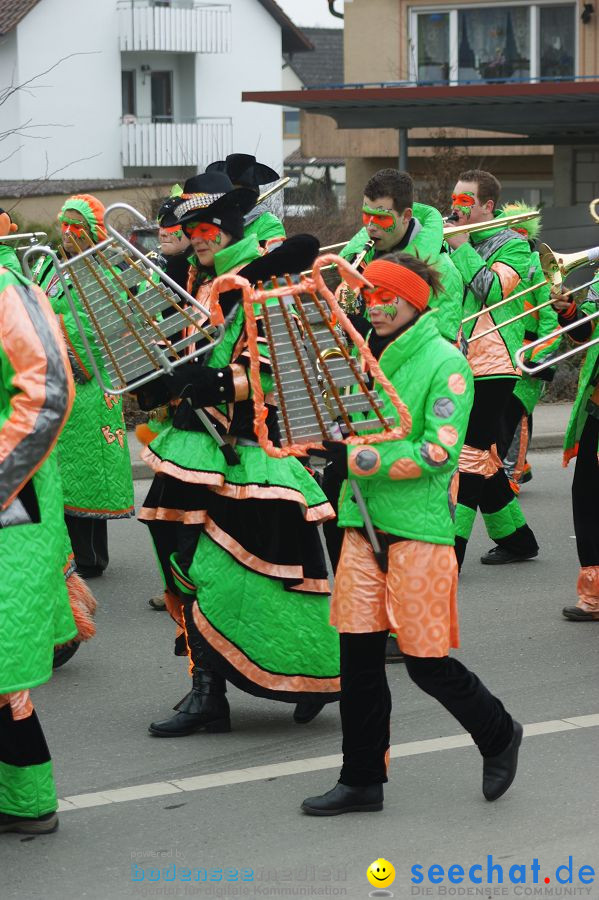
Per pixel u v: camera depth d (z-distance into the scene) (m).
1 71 32.94
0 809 4.33
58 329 4.04
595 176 23.83
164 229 6.12
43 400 3.89
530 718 5.48
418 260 4.33
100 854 4.22
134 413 12.62
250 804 4.62
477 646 6.54
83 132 34.16
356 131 25.22
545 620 7.01
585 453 6.86
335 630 5.25
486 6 24.86
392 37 25.31
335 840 4.31
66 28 33.53
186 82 36.78
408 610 4.30
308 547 5.20
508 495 8.16
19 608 3.93
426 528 4.29
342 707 4.48
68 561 6.00
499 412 7.12
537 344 6.14
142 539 9.09
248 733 5.36
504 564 8.26
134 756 5.11
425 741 5.23
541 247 6.55
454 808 4.55
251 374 4.16
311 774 4.89
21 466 3.88
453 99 18.55
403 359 4.30
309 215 18.84
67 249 6.50
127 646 6.65
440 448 4.20
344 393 4.54
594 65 24.39
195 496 5.17
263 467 5.11
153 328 4.62
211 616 5.16
